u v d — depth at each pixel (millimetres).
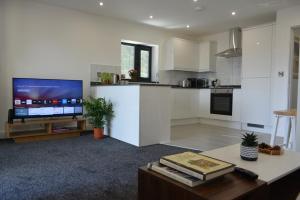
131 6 4305
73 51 4555
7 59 3893
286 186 1503
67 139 3924
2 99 3883
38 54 4172
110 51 5035
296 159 1452
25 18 4027
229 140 3973
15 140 3631
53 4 4254
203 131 4844
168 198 1056
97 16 4824
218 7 4293
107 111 4023
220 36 6184
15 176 2236
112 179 2195
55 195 1853
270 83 4531
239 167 1204
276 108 4438
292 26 4207
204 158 1213
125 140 3764
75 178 2207
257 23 5289
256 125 4859
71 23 4512
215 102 5602
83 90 4688
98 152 3129
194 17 4898
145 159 2842
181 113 5691
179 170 1103
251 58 4816
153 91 3621
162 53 5926
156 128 3686
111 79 4789
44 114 3943
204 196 912
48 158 2824
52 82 4008
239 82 5812
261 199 1046
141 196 1208
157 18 4992
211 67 6145
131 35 5340
